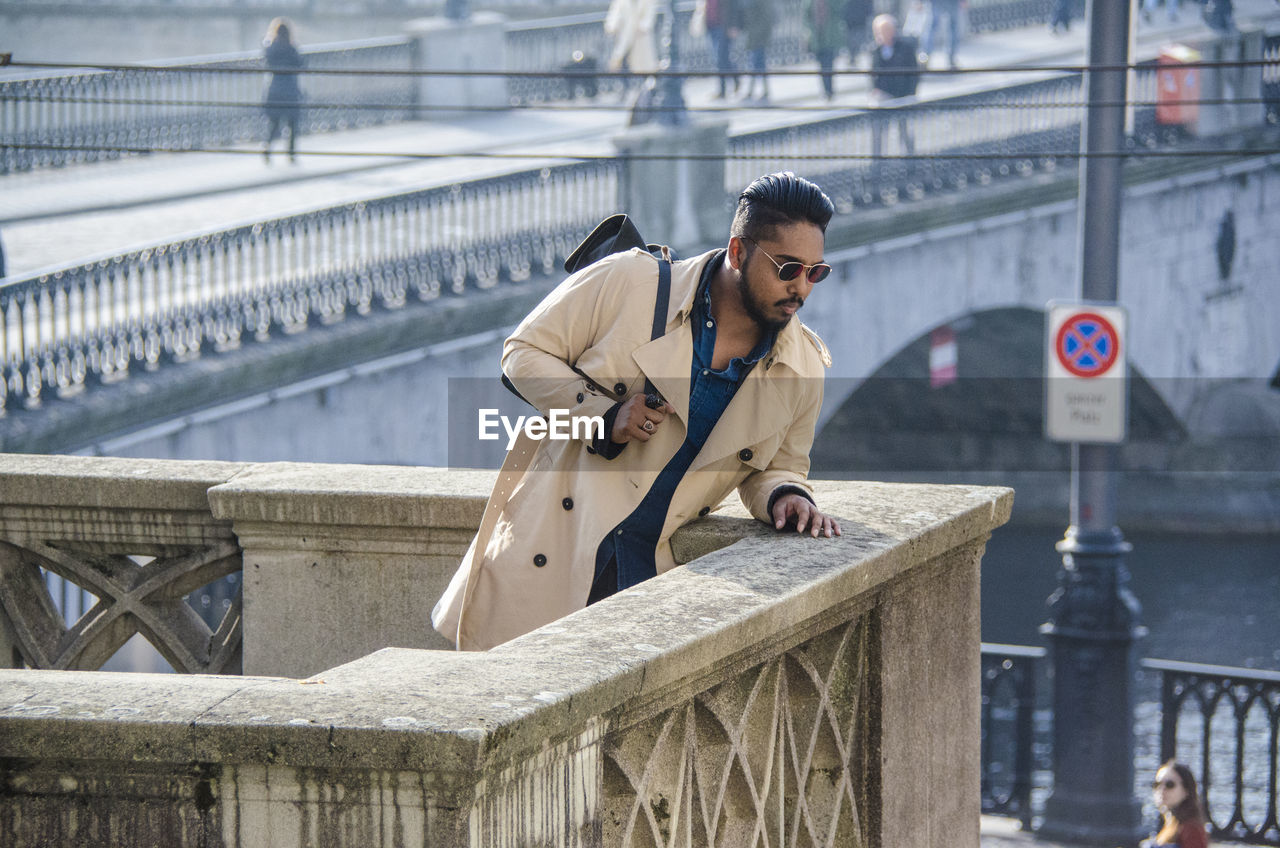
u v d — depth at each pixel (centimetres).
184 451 1672
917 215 2345
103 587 381
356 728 171
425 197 1908
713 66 3153
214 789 178
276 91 2667
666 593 251
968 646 347
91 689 186
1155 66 1104
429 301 1906
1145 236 2636
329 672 196
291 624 369
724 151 2134
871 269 2347
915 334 2417
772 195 289
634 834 221
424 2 3978
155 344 1688
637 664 206
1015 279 2483
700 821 238
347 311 1852
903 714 311
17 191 2398
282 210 2339
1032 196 2445
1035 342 3434
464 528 356
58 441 1537
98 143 2581
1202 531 2927
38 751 176
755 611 240
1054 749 1184
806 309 2292
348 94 2914
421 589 363
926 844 326
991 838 1159
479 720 174
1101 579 1173
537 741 183
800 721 276
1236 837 1083
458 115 3047
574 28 3241
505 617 308
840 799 286
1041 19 3659
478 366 1934
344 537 364
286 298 1800
